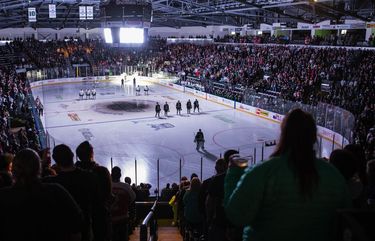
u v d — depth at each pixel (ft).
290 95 116.06
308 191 7.33
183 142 96.48
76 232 10.35
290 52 151.02
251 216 7.64
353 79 106.11
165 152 88.48
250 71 153.17
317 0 129.49
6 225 9.58
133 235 27.89
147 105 145.69
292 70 131.85
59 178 13.30
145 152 88.58
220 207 14.40
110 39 96.73
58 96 163.43
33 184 9.68
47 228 9.74
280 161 7.68
